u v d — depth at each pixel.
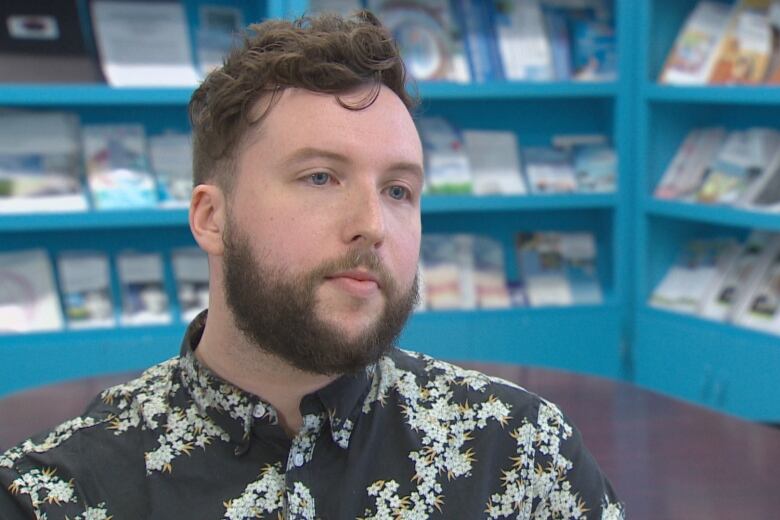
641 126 3.45
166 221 3.17
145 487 0.95
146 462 0.95
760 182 3.14
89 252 3.36
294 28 0.93
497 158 3.60
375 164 0.87
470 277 3.57
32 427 1.76
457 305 3.50
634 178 3.51
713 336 3.24
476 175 3.54
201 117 0.93
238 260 0.88
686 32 3.37
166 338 3.23
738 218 3.11
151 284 3.35
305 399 0.95
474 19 3.51
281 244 0.86
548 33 3.56
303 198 0.86
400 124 0.89
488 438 1.02
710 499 1.44
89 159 3.25
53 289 3.25
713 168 3.33
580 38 3.56
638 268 3.52
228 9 3.44
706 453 1.64
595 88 3.44
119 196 3.19
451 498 0.99
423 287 3.36
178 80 3.18
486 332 3.46
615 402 1.92
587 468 1.06
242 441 0.94
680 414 1.84
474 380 1.06
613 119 3.61
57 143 3.23
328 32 0.92
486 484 1.00
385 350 0.90
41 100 2.98
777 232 3.35
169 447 0.95
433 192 3.44
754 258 3.34
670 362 3.41
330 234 0.86
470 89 3.34
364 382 0.99
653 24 3.45
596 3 3.67
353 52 0.89
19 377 3.12
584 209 3.78
